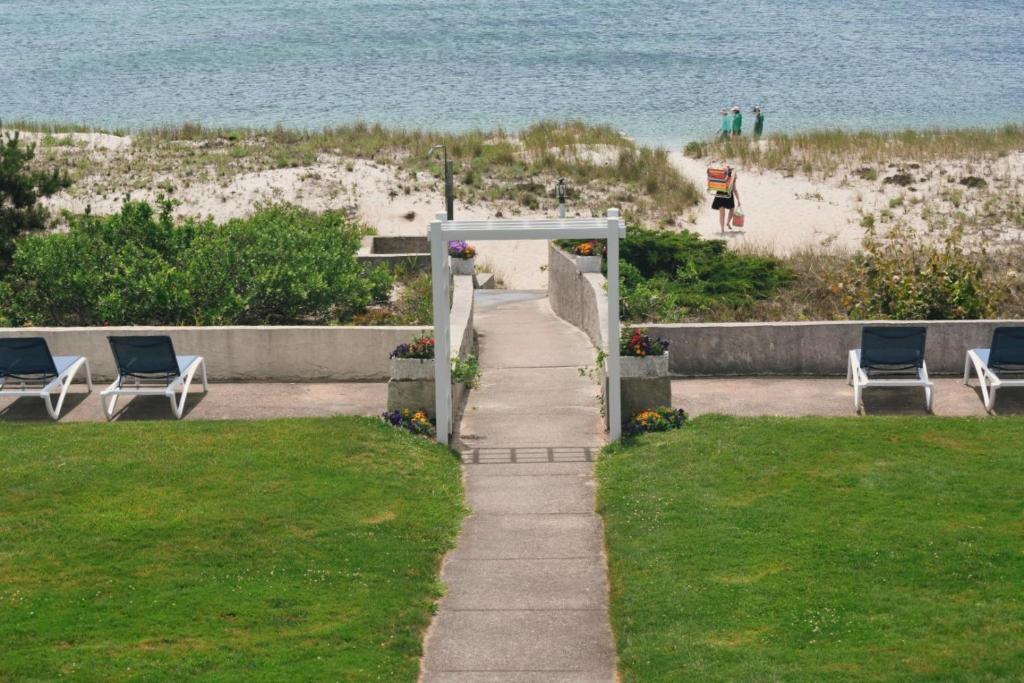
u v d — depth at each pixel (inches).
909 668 399.9
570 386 742.5
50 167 1574.8
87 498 550.6
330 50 3056.1
